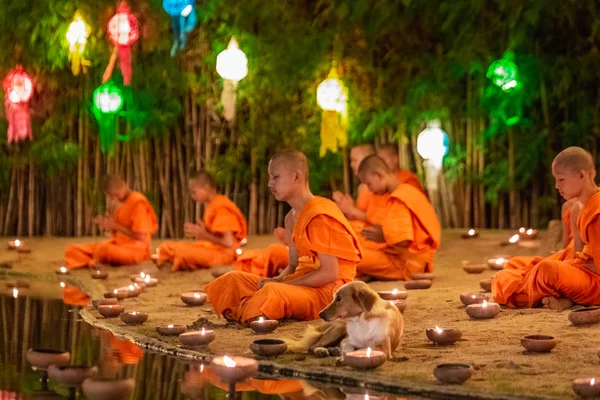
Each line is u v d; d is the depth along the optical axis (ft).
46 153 61.05
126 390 20.17
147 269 45.09
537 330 27.09
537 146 54.70
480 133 55.72
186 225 44.88
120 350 26.13
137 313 29.66
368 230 40.01
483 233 53.98
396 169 44.55
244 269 38.47
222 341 26.45
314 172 58.34
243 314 28.91
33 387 21.57
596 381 19.63
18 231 63.31
